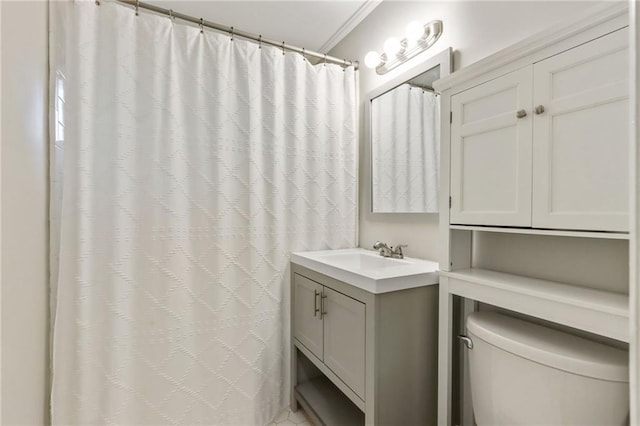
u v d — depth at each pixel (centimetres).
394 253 169
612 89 82
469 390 137
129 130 145
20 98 95
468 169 119
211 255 162
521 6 120
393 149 182
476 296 114
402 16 174
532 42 97
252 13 193
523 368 96
